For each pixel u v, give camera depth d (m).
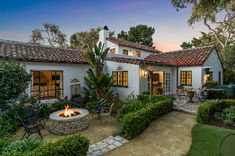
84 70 12.22
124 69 11.91
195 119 7.71
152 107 7.50
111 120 8.09
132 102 8.98
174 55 16.33
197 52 14.81
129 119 5.91
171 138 5.83
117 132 6.48
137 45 21.36
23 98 8.02
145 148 5.16
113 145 5.41
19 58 8.70
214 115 7.82
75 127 6.70
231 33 21.28
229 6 8.88
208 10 9.68
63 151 3.62
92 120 8.21
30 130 5.96
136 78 11.19
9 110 7.55
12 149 3.66
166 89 13.71
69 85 11.29
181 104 10.31
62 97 10.98
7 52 9.11
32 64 9.51
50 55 10.78
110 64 12.95
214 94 12.09
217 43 25.95
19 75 7.25
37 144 3.98
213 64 15.04
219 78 16.44
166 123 7.26
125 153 4.86
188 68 13.48
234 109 7.88
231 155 4.49
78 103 10.12
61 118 6.70
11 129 6.66
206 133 6.09
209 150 4.85
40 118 8.07
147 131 6.46
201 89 11.78
